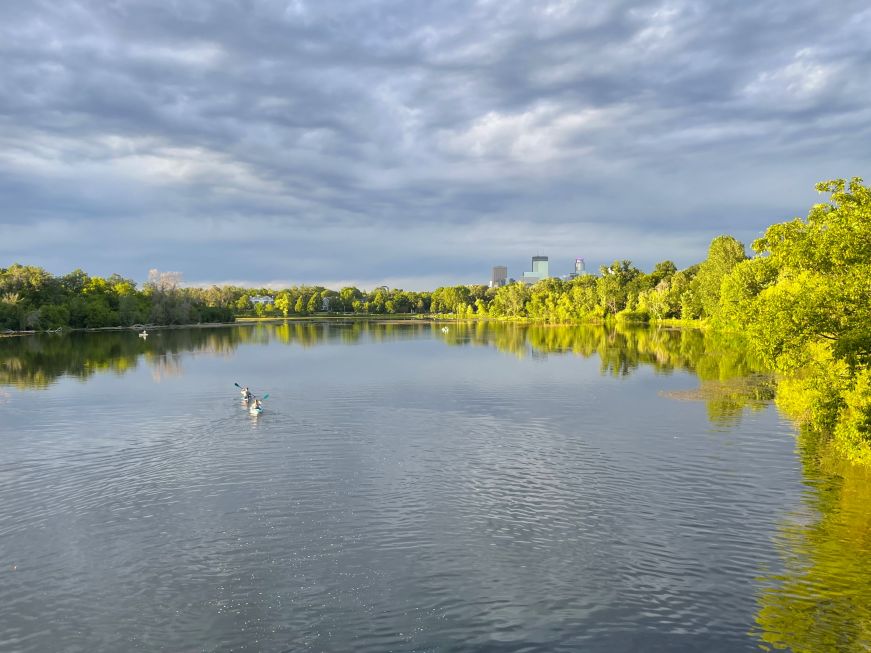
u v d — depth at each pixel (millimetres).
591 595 22125
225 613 21297
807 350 35156
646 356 97812
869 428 31766
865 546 25438
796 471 35250
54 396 62031
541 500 31234
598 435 44250
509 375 76375
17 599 22375
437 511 29875
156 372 81500
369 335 164375
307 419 49969
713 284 153875
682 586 22641
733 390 62844
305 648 19344
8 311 165875
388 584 23062
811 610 20844
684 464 36906
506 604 21625
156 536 27344
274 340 144375
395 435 44438
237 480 34469
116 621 20938
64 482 34406
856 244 27125
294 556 25344
